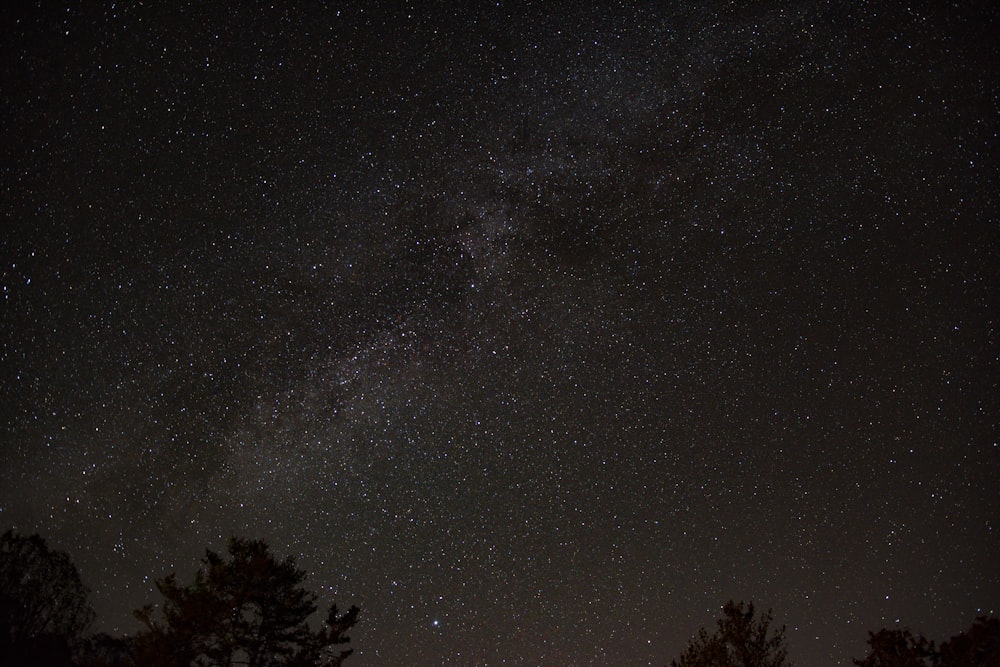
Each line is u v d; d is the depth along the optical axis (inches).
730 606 706.8
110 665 697.6
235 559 713.0
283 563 725.9
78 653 714.8
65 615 733.3
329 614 732.7
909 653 684.7
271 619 708.0
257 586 697.0
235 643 689.6
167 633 656.4
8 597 699.4
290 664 698.8
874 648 701.3
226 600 684.7
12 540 733.3
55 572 743.7
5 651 649.6
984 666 659.4
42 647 681.6
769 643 684.1
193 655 668.7
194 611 657.6
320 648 719.1
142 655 639.1
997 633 663.8
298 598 720.3
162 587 680.4
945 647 679.1
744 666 674.8
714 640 698.2
